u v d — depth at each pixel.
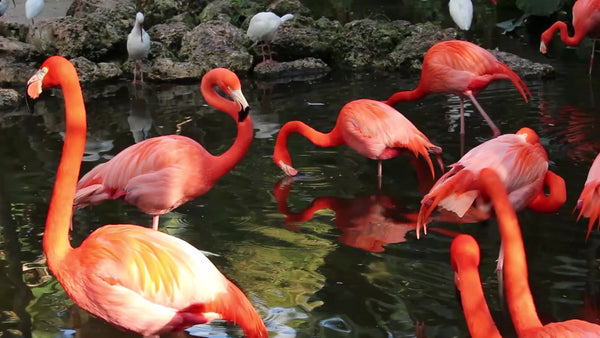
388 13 10.48
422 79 5.93
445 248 3.84
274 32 8.30
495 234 4.00
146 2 9.76
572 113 6.05
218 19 9.61
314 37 8.67
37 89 2.88
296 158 5.36
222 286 2.90
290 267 3.66
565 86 6.96
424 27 8.73
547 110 6.18
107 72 8.13
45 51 8.39
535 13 9.42
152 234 2.89
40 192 4.66
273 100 6.97
